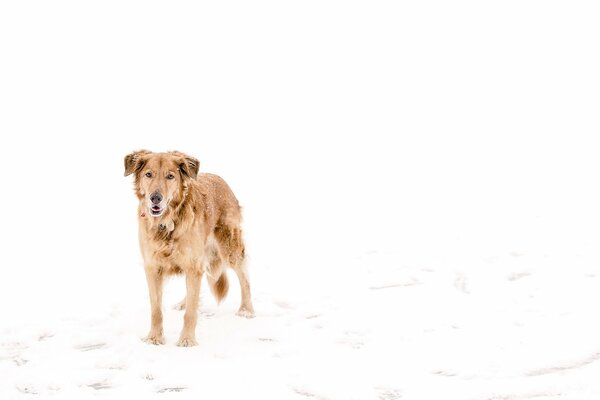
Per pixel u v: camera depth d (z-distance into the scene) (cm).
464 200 1380
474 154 2353
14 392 544
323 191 1641
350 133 3434
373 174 1952
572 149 2242
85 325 713
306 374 568
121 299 803
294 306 770
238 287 854
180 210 643
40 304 785
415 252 976
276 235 1136
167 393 533
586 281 795
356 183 1772
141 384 552
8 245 1120
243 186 1745
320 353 619
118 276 908
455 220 1177
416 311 730
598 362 574
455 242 1017
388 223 1197
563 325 662
